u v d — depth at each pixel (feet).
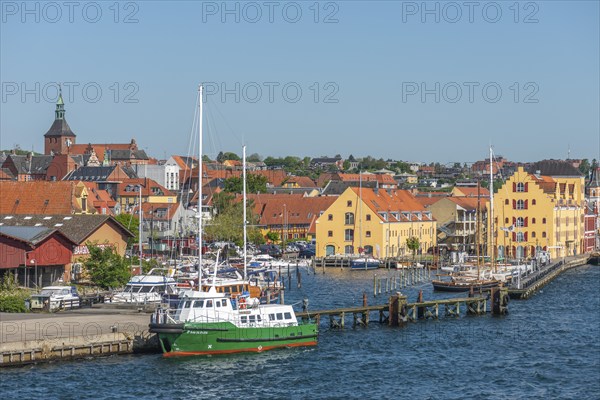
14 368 292.40
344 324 399.85
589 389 294.25
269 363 316.81
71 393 270.87
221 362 314.55
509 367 323.57
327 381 296.92
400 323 396.37
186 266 545.03
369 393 285.02
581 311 462.19
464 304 474.49
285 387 288.71
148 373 295.28
